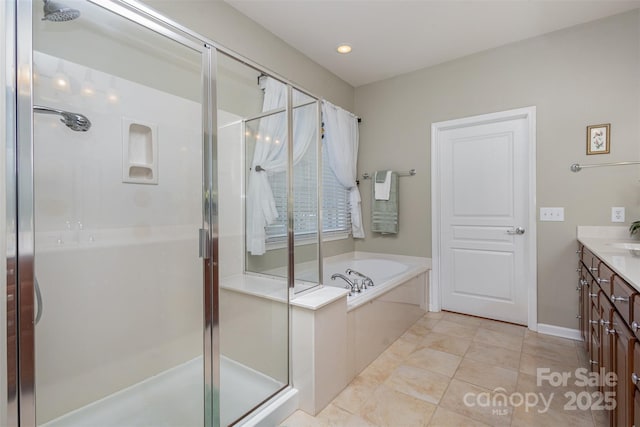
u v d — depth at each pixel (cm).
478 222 305
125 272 167
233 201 207
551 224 261
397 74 341
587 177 247
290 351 171
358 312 206
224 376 180
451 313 319
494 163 295
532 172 268
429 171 324
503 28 254
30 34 115
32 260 115
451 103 310
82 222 150
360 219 364
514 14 235
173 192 185
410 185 338
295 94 213
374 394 182
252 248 205
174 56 184
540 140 265
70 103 143
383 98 354
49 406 138
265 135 216
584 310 217
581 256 233
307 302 169
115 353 163
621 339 120
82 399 150
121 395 164
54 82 136
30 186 114
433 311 325
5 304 109
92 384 154
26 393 115
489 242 300
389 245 352
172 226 185
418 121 331
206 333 183
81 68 147
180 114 188
